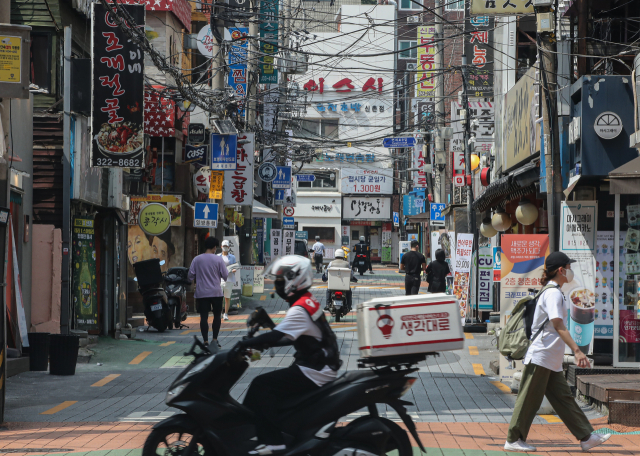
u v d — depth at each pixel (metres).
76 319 16.94
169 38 27.02
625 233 12.03
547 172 11.84
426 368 14.24
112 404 10.97
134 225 25.53
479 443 8.23
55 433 8.79
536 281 12.55
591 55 13.41
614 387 9.47
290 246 40.84
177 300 21.73
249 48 26.88
